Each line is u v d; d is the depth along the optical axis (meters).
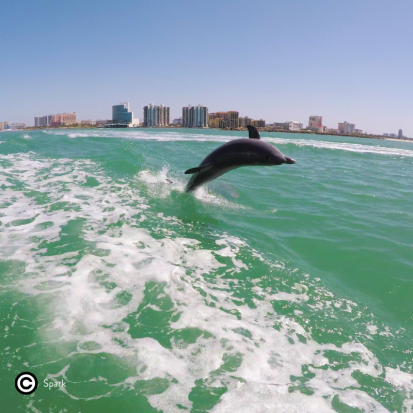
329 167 19.00
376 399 3.11
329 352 3.72
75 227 6.77
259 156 8.44
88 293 4.39
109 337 3.60
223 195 10.38
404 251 6.50
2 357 3.20
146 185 10.78
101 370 3.14
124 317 3.98
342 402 3.04
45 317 3.82
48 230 6.54
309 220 8.28
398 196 11.49
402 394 3.19
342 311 4.53
